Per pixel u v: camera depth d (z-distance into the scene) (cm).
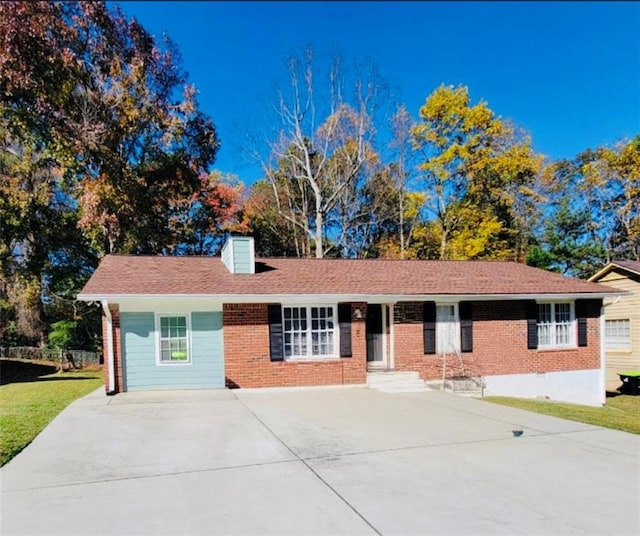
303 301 1205
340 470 535
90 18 1880
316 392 1130
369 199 2959
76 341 2291
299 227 3031
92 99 1923
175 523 393
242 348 1164
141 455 594
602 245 3095
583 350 1447
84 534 373
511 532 377
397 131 2758
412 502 439
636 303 1791
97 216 1856
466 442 668
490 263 1692
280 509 421
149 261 1361
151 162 2181
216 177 3050
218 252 2891
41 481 498
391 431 732
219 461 569
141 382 1114
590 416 948
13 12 1564
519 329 1388
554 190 3228
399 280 1371
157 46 2144
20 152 2019
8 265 2033
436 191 2819
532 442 671
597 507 430
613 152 2995
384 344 1348
